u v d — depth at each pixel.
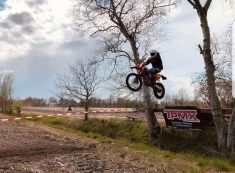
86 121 35.78
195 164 19.17
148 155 20.20
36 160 17.31
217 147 24.78
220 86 29.48
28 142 22.59
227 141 23.80
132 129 31.19
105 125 33.59
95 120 35.47
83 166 16.52
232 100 29.45
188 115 27.23
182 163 18.92
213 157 22.89
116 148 22.00
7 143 21.83
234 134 23.67
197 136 26.83
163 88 18.30
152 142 28.14
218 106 24.53
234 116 23.62
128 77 18.16
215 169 18.59
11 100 57.12
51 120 40.12
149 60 17.84
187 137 27.27
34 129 30.88
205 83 29.89
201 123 26.78
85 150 20.69
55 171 15.53
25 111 56.16
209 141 25.75
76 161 17.38
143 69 17.88
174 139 27.62
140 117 36.53
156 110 29.14
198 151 25.02
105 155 19.47
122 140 28.41
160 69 17.97
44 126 34.72
